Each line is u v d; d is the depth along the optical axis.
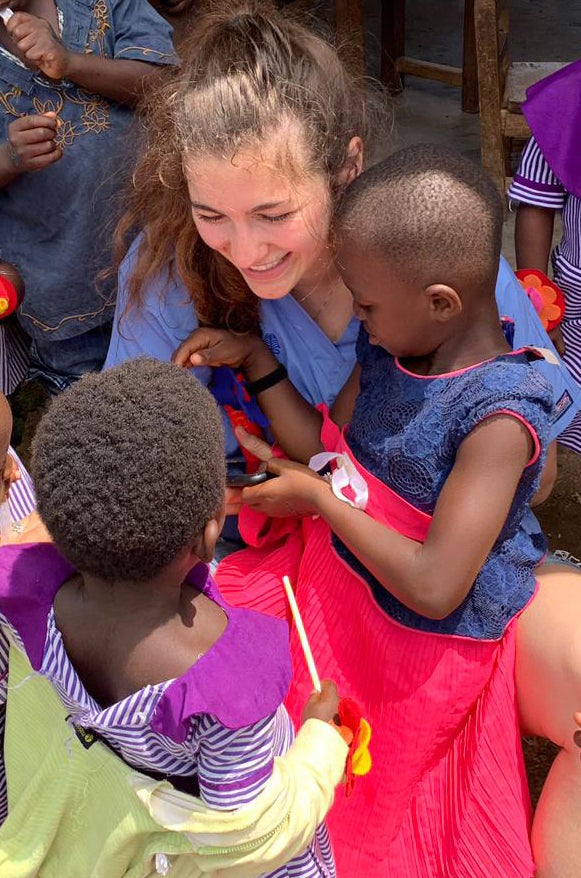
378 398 1.80
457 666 1.80
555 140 2.56
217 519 1.38
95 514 1.27
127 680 1.38
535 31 5.93
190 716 1.31
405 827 1.89
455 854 1.87
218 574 2.10
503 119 4.12
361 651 1.87
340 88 1.76
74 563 1.34
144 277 2.04
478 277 1.64
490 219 1.62
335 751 1.53
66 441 1.29
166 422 1.29
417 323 1.67
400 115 5.24
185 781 1.45
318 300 2.02
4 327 2.93
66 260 2.77
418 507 1.75
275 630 1.40
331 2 5.03
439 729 1.83
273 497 1.91
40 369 3.12
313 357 2.06
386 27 5.20
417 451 1.71
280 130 1.66
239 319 2.04
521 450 1.62
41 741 1.54
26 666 1.51
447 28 6.07
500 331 1.75
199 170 1.68
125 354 2.19
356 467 1.82
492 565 1.80
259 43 1.72
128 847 1.48
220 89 1.67
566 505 3.17
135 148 2.55
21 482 1.92
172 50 2.77
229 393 2.17
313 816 1.45
